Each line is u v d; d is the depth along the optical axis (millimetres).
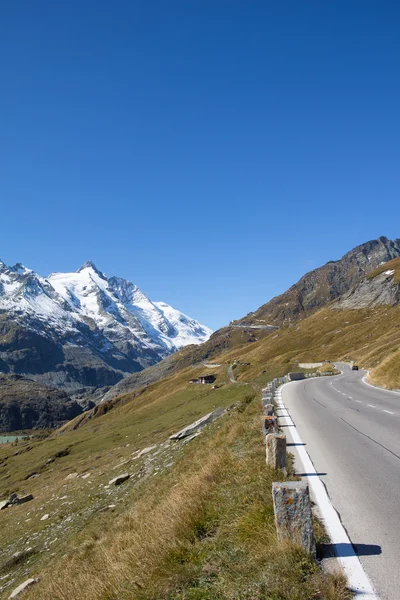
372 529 5844
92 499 22578
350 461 10047
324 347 138875
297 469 9570
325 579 4402
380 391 32094
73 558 12023
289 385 46938
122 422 76250
